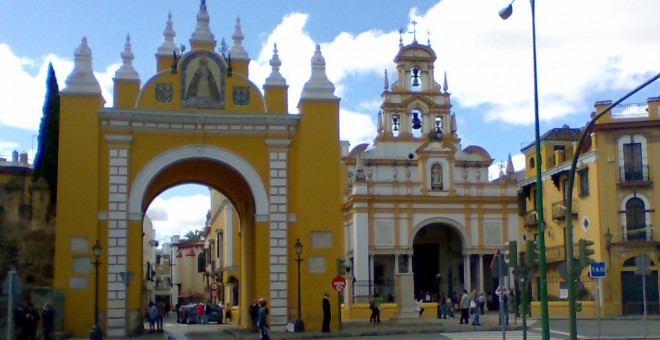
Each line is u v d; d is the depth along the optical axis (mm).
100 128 36531
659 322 43781
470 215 66562
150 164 36812
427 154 66812
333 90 38531
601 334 34500
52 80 42969
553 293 59688
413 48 71938
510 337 33688
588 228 54969
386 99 71000
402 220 65562
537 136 24688
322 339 34031
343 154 74438
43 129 42219
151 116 36812
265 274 37156
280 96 38312
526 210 66438
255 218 37562
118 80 37094
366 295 63469
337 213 37719
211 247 91625
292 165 38062
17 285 23531
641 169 52719
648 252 52031
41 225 38125
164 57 38125
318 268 37375
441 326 39406
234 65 38469
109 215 36125
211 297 86438
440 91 72062
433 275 70750
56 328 34812
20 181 46719
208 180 42688
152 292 100938
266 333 30922
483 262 67062
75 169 36031
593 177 54031
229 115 37469
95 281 33781
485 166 71312
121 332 35562
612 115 53781
